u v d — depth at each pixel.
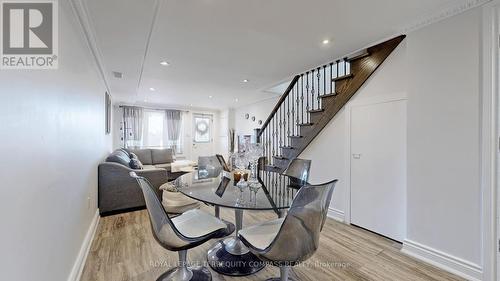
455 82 1.91
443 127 1.98
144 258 2.10
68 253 1.66
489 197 1.72
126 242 2.41
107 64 3.17
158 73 3.79
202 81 4.32
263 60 3.19
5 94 0.89
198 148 8.40
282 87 5.18
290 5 1.88
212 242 2.40
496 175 1.71
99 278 1.80
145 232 2.65
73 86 1.86
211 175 2.80
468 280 1.81
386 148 2.56
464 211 1.86
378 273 1.92
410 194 2.22
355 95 2.92
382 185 2.61
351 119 2.97
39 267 1.17
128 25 2.09
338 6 1.90
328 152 3.32
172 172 5.57
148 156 6.37
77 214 1.94
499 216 1.70
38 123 1.17
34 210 1.12
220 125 8.71
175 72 3.74
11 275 0.91
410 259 2.13
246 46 2.72
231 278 1.84
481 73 1.77
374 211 2.70
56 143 1.43
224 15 2.04
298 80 4.12
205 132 8.55
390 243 2.45
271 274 1.90
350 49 2.79
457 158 1.90
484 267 1.75
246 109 7.33
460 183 1.88
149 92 5.40
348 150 3.00
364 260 2.12
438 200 2.02
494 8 1.70
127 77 3.86
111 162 3.38
